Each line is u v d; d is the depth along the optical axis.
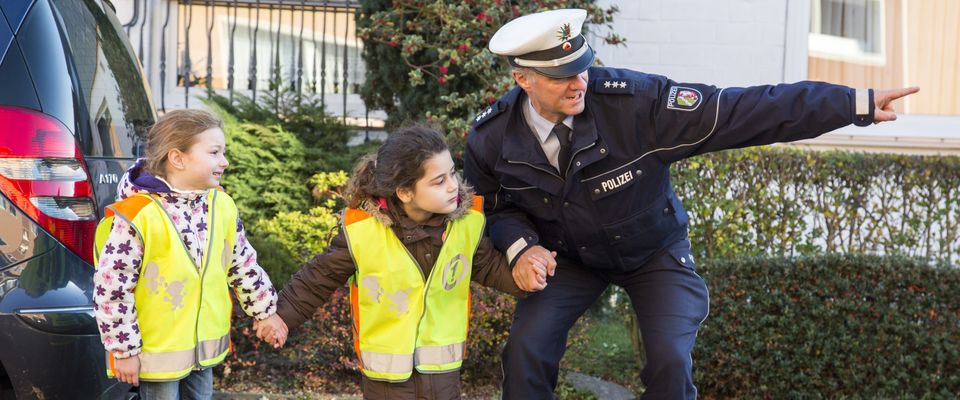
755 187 5.71
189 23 6.86
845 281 4.44
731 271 4.55
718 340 4.54
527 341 3.08
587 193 3.01
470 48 5.62
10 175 3.02
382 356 2.92
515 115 3.05
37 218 3.05
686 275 3.20
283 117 6.34
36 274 3.04
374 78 6.36
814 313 4.43
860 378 4.41
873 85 7.42
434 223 2.92
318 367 4.80
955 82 7.42
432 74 5.85
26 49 3.10
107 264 2.73
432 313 2.95
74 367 3.07
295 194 5.89
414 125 2.95
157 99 7.11
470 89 5.98
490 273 3.08
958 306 4.42
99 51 3.62
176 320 2.84
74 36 3.37
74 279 3.12
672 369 2.95
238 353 4.68
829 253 4.67
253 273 3.07
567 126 2.98
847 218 5.95
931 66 7.42
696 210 5.60
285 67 7.25
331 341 4.55
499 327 4.63
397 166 2.78
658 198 3.12
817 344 4.43
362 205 2.95
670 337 3.00
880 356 4.41
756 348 4.46
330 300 4.60
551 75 2.79
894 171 5.94
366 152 6.13
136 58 4.13
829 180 5.90
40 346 3.00
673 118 2.91
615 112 2.96
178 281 2.83
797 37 7.13
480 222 3.03
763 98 2.81
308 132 6.33
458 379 3.04
